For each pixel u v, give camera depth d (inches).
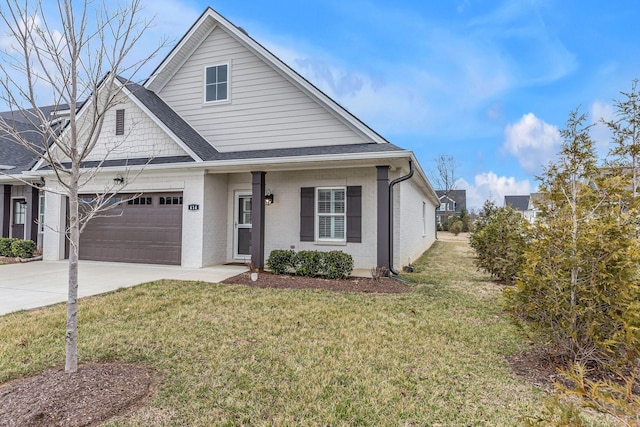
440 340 180.5
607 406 118.0
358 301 255.3
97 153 432.5
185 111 465.4
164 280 321.7
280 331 191.0
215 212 415.5
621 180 147.5
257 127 438.0
